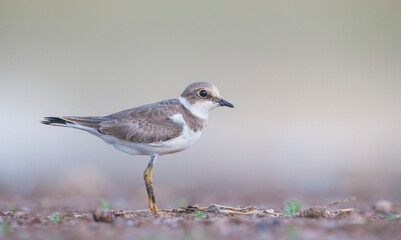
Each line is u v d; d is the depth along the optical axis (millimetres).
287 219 6516
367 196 10562
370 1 29734
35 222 6383
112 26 28016
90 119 7875
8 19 27266
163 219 6598
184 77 25453
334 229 5664
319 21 29219
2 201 9945
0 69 24500
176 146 8016
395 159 16672
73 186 12688
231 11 29078
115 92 24094
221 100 8242
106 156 17281
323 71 26281
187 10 28797
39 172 14625
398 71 26656
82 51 26641
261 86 25062
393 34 28609
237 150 18797
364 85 25328
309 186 12789
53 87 23703
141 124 7805
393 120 22016
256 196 11016
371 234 5461
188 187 12820
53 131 19859
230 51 27484
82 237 5340
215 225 5953
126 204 9727
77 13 27953
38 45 26625
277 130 21250
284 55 27516
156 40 27672
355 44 28203
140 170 15648
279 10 29297
